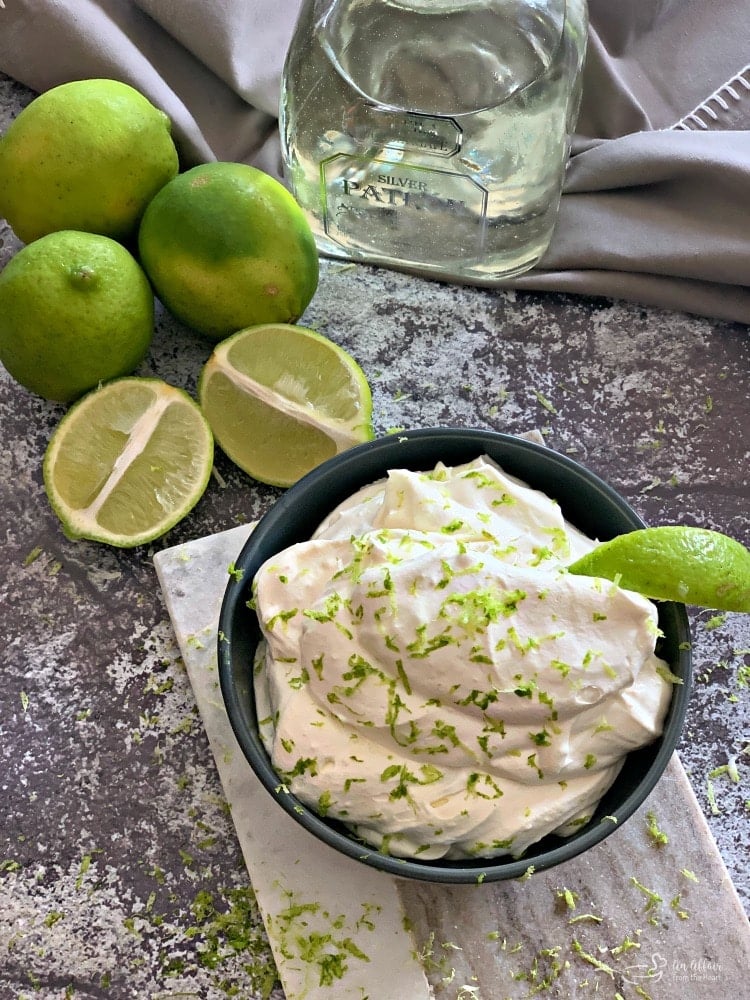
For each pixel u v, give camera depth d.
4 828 0.33
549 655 0.26
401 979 0.30
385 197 0.38
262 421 0.36
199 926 0.32
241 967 0.31
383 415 0.39
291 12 0.42
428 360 0.39
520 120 0.36
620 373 0.39
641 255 0.39
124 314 0.34
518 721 0.26
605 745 0.26
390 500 0.29
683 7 0.42
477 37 0.36
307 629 0.27
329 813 0.27
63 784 0.33
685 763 0.34
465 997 0.31
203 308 0.35
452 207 0.38
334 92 0.36
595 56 0.41
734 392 0.39
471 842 0.26
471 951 0.31
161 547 0.36
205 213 0.33
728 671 0.35
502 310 0.40
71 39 0.38
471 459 0.31
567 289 0.40
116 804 0.33
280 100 0.39
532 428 0.39
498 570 0.26
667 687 0.27
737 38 0.42
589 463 0.38
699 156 0.38
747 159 0.38
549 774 0.26
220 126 0.41
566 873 0.32
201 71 0.41
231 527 0.37
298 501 0.30
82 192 0.35
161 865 0.32
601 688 0.26
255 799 0.32
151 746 0.34
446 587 0.26
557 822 0.26
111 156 0.34
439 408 0.39
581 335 0.40
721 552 0.26
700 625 0.35
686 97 0.42
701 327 0.40
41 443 0.38
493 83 0.36
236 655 0.28
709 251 0.38
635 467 0.38
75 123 0.34
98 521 0.35
